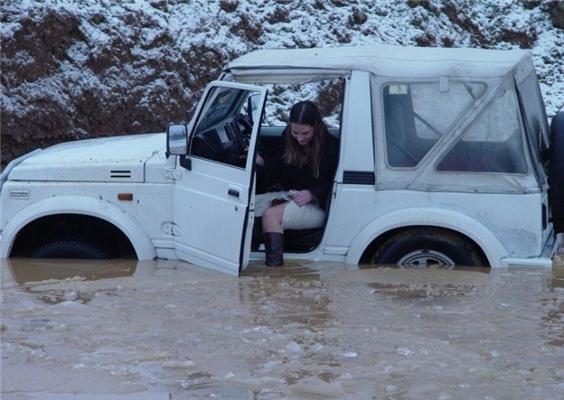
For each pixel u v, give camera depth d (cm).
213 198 763
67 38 1382
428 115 767
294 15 1611
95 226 819
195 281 762
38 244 827
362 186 771
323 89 1216
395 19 1670
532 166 764
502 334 644
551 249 799
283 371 577
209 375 571
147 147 848
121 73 1403
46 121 1333
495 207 763
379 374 571
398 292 729
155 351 611
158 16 1486
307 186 795
